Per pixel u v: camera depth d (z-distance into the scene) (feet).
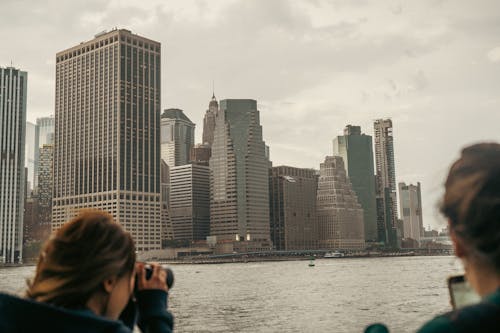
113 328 7.58
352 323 168.14
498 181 5.71
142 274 9.50
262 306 221.66
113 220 8.52
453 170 6.15
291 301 243.19
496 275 5.75
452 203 5.93
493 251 5.64
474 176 5.82
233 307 219.20
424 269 574.97
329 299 247.91
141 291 9.37
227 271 650.43
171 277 9.81
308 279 432.66
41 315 7.29
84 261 7.82
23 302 7.29
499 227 5.63
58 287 7.71
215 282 409.08
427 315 176.45
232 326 164.76
